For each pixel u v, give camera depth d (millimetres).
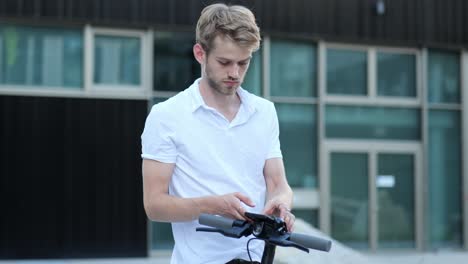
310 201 10867
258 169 2285
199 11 10109
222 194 2186
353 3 10906
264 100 2371
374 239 11180
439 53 11609
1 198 9320
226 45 2045
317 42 10906
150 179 2191
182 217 2107
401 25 11156
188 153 2189
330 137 11023
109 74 9891
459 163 11719
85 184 9617
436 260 10586
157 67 10086
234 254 2223
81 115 9664
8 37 9516
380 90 11297
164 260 9727
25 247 9375
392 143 11336
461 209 11680
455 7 11469
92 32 9797
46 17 9461
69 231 9523
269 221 1938
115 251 9688
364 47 11188
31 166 9438
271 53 10695
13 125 9414
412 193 11430
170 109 2207
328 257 4633
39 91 9562
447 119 11664
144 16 9883
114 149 9750
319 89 10883
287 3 10578
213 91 2230
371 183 11195
